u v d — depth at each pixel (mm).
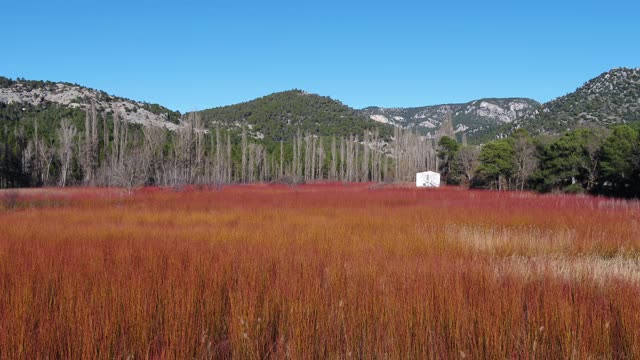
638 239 10211
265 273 5691
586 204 19406
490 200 22984
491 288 4793
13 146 47719
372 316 4305
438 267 6078
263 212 16578
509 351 3738
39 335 3781
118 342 3908
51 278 5266
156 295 4672
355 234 10664
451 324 4055
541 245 9523
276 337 4188
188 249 7500
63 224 12305
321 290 4824
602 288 5352
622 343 3982
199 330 4117
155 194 26078
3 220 13141
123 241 8836
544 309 4305
